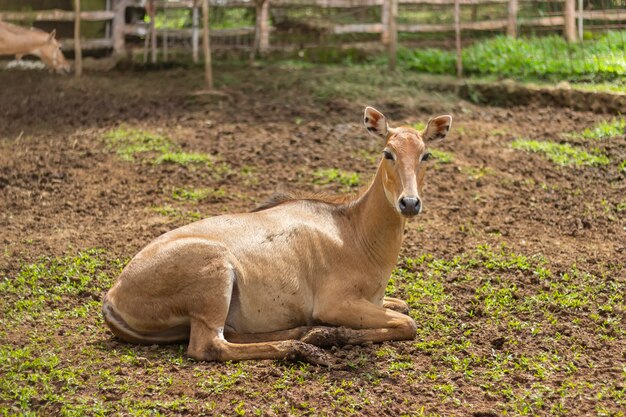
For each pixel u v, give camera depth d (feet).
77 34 51.55
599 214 32.50
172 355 21.75
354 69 51.37
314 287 22.94
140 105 46.52
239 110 45.24
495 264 28.02
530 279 26.96
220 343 21.33
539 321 23.99
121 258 28.58
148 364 21.06
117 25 55.42
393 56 51.24
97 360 21.25
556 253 29.19
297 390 19.90
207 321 21.48
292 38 55.98
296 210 23.66
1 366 20.88
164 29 55.01
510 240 30.45
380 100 46.21
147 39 54.39
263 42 55.26
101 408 19.01
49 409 19.12
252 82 49.52
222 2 56.34
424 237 30.76
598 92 44.62
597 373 20.83
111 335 23.08
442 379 20.49
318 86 48.03
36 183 35.86
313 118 43.96
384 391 19.90
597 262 28.30
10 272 27.35
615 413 18.83
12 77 52.54
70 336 22.90
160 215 32.73
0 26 51.96
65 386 19.94
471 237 30.78
